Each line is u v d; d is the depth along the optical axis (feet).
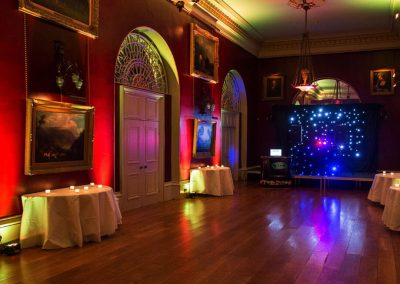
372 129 45.24
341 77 47.91
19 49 18.76
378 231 22.36
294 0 33.94
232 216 26.45
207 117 38.14
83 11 22.16
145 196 30.42
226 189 36.37
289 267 16.05
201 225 23.67
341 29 45.03
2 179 18.10
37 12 19.16
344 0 35.24
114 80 25.61
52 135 20.42
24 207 18.56
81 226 19.39
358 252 18.21
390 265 16.35
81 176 22.84
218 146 40.81
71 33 21.84
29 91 19.29
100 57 24.16
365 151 45.47
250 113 49.67
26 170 19.10
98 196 19.98
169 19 31.40
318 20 41.50
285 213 27.66
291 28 44.68
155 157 31.71
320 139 46.26
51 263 16.38
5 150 18.20
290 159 43.01
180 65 33.14
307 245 19.39
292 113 47.44
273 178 42.80
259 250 18.49
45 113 19.93
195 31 34.55
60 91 21.03
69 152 21.57
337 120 45.93
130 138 28.48
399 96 45.39
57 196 18.69
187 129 34.60
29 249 18.33
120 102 26.94
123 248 18.67
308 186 43.06
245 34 45.01
